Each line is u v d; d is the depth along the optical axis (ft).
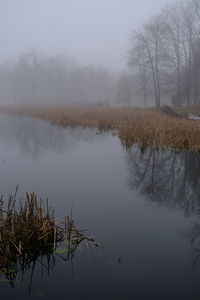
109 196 24.52
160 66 107.24
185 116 72.23
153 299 11.98
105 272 13.74
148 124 52.39
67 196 24.29
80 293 12.36
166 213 21.13
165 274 13.61
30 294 12.32
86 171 32.40
